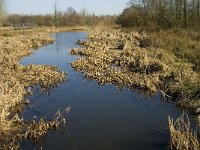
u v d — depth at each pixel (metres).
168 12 54.00
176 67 20.27
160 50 26.11
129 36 40.59
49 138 11.73
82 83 19.81
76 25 96.00
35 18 104.50
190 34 35.34
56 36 57.97
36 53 33.62
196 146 10.18
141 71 20.89
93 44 36.06
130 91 17.83
